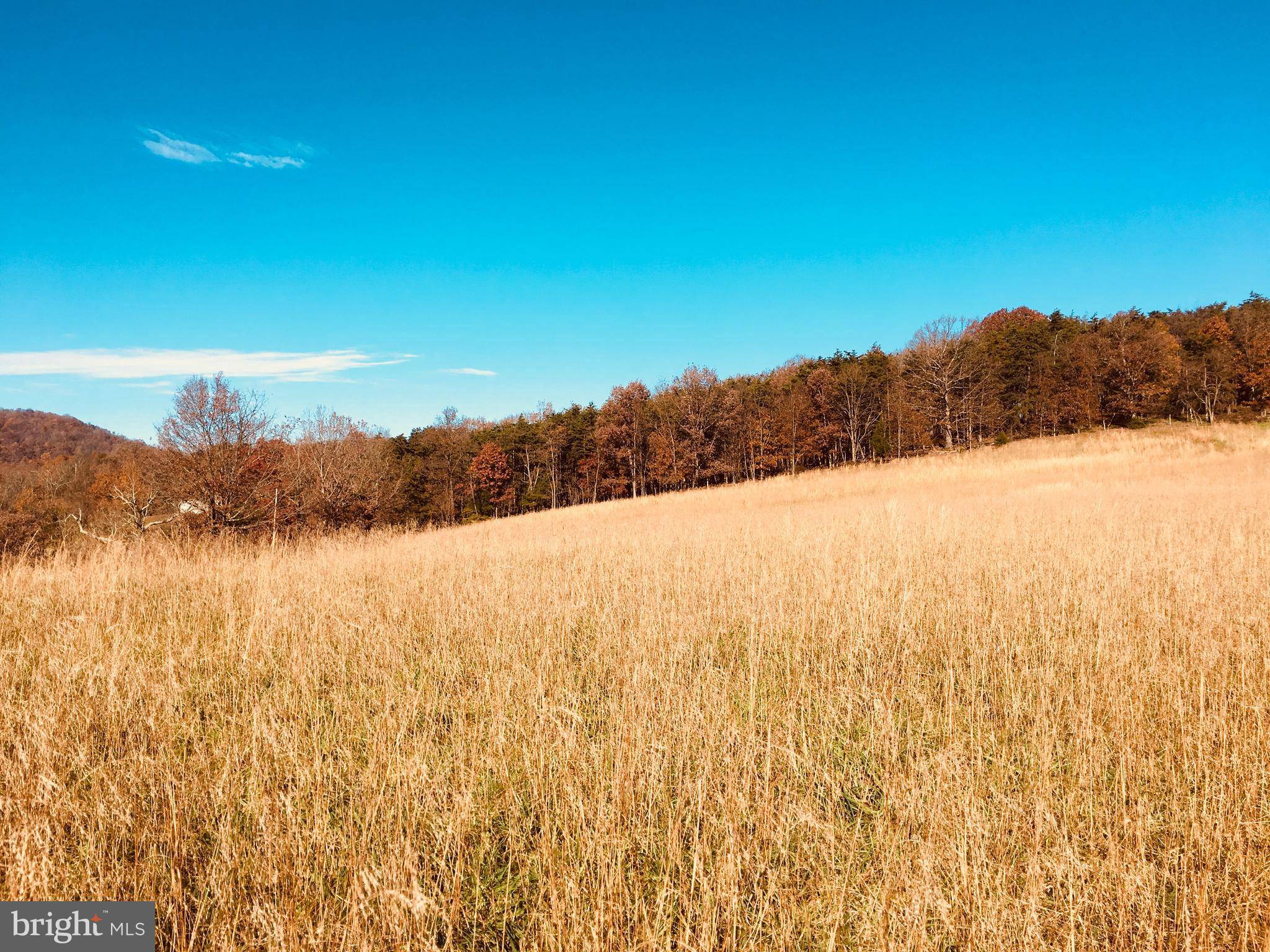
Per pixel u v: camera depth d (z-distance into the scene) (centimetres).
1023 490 2039
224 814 296
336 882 259
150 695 410
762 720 403
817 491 3009
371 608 621
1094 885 250
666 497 3719
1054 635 511
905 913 233
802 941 239
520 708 400
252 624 543
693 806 297
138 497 2194
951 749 339
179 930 233
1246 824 272
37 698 391
